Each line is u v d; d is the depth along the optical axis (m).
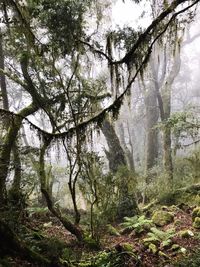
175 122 11.04
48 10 6.09
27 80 7.70
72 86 8.01
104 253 5.91
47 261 4.55
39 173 7.42
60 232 7.87
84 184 7.52
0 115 7.03
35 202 10.65
